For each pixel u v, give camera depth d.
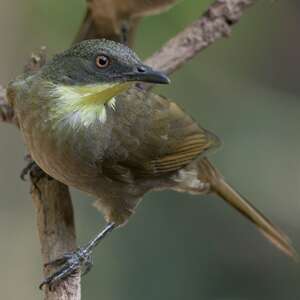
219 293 14.09
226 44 14.75
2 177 13.07
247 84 15.70
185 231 14.07
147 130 8.82
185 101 14.37
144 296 13.77
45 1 12.88
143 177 9.01
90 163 8.39
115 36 10.38
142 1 10.02
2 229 13.09
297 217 14.46
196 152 9.25
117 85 8.12
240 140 14.66
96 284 13.61
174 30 12.33
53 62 8.20
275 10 16.44
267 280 14.37
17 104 8.20
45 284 8.02
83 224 13.61
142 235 13.90
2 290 12.98
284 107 15.64
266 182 14.48
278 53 16.83
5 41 12.88
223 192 9.76
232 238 14.26
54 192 8.44
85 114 8.23
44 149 8.18
